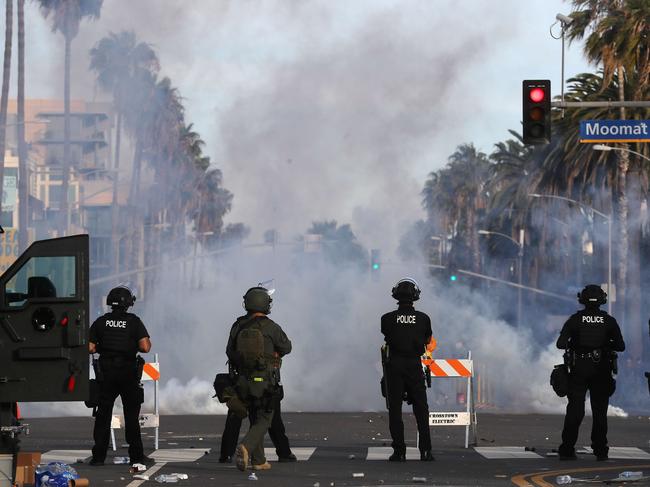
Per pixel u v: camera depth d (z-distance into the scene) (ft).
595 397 110.52
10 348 72.84
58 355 72.54
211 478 91.76
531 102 186.39
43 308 72.69
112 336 101.86
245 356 90.79
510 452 119.24
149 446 126.52
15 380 72.64
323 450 121.29
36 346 72.69
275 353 92.43
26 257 73.46
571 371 110.11
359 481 89.56
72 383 72.64
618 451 120.26
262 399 91.35
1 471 72.23
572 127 410.93
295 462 106.83
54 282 73.51
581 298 110.93
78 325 72.74
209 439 137.28
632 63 366.84
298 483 88.17
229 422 105.50
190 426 161.07
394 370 108.78
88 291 73.20
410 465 104.01
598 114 400.88
